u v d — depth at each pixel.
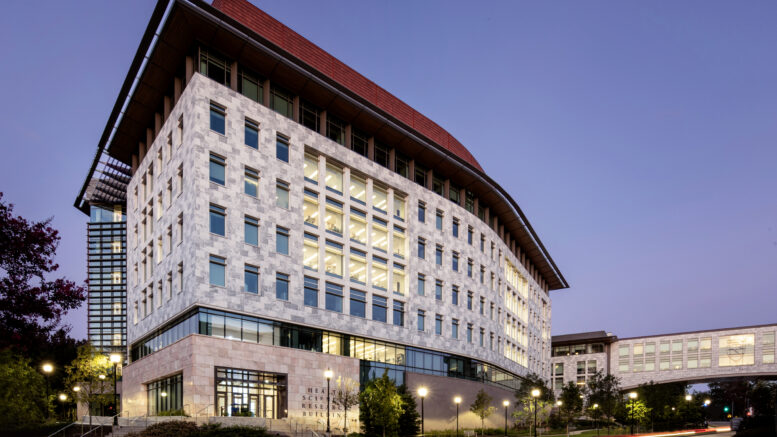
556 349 126.56
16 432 34.16
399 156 61.19
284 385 43.56
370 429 42.22
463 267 66.94
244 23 47.19
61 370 64.62
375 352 52.97
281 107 49.25
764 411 104.69
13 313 15.41
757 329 105.12
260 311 43.03
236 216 42.94
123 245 83.88
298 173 48.25
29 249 15.70
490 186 71.44
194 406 37.72
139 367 48.75
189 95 42.75
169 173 45.91
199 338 38.91
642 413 75.44
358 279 53.19
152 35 43.41
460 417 61.16
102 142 58.50
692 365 110.31
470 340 66.62
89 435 31.94
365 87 58.78
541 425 75.12
